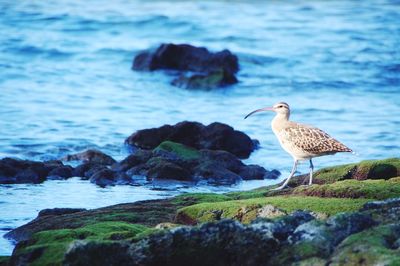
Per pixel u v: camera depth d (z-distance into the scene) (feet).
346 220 36.70
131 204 52.21
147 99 96.48
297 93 99.86
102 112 89.71
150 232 37.47
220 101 96.22
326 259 34.53
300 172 69.62
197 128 77.00
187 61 113.09
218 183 65.36
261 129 84.33
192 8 150.51
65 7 147.33
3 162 65.98
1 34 127.65
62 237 42.01
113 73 110.22
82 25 136.15
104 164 70.38
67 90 99.30
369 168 53.16
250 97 98.17
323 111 90.07
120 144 78.13
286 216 37.86
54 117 86.74
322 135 52.65
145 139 76.74
